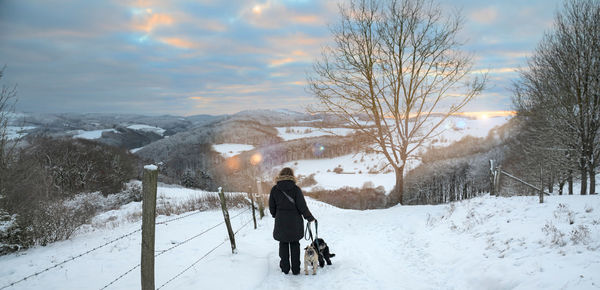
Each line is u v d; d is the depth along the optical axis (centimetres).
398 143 1368
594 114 1178
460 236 662
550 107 1353
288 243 545
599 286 335
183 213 1307
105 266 585
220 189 627
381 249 695
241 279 504
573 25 1221
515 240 540
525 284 396
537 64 1452
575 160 1301
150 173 346
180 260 596
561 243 470
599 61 1148
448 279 498
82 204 1878
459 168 6234
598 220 521
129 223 1173
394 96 1298
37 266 604
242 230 877
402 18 1262
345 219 1088
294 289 477
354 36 1295
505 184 2184
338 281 502
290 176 553
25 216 872
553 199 751
